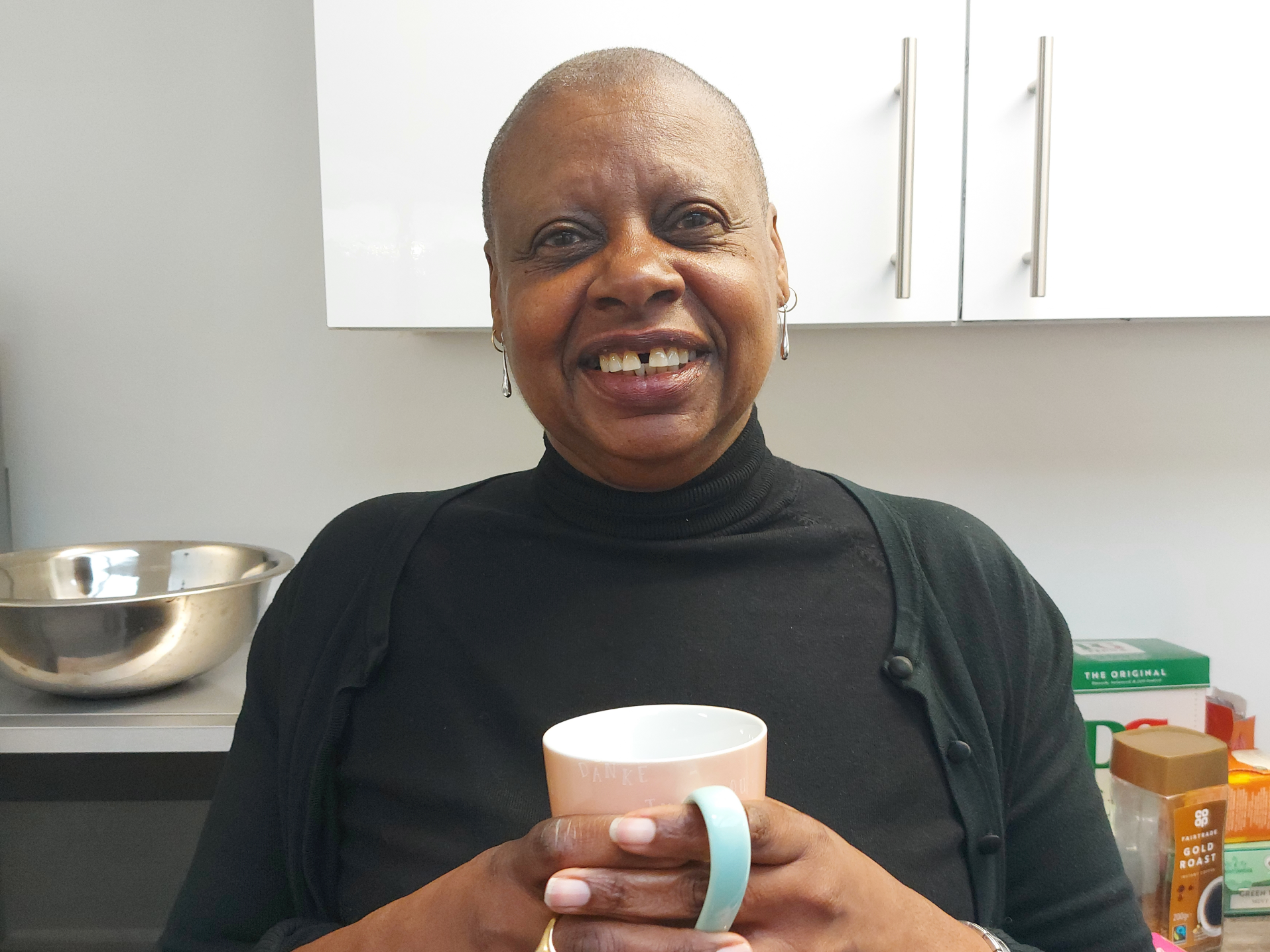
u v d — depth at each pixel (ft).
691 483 2.12
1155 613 4.45
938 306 3.28
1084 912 2.03
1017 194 3.24
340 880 2.09
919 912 1.52
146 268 4.40
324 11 3.23
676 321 1.85
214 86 4.32
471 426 4.43
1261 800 3.31
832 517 2.23
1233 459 4.40
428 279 3.31
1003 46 3.19
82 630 3.19
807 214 3.24
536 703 1.97
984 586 2.19
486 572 2.17
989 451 4.39
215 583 3.91
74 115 4.34
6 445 4.48
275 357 4.43
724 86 3.21
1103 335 4.34
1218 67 3.20
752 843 1.23
